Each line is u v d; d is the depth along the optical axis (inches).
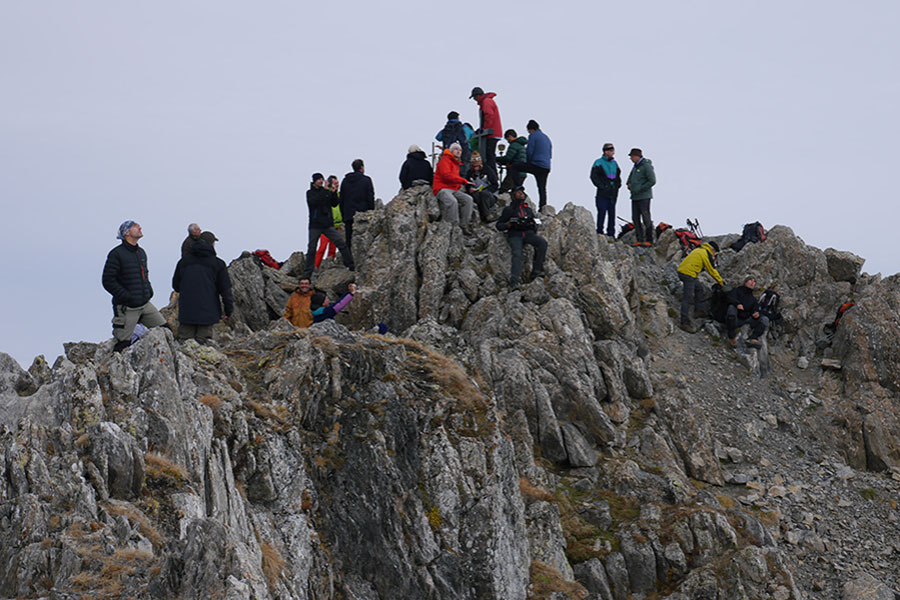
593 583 816.9
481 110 1207.6
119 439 499.2
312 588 592.1
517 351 946.7
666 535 850.8
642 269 1214.3
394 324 1013.8
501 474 702.5
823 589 882.8
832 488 990.4
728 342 1141.1
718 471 975.0
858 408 1081.4
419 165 1152.2
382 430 681.0
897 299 1143.0
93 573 433.7
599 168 1248.8
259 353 705.6
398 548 644.7
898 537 946.1
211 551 434.3
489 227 1105.4
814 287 1217.4
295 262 1179.3
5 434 494.3
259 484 603.2
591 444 935.7
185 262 812.0
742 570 818.8
